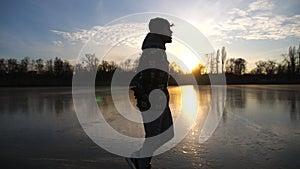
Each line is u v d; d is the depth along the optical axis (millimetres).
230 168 4160
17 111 12172
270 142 5801
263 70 68500
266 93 25703
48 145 5684
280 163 4387
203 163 4402
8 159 4711
